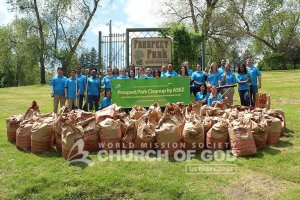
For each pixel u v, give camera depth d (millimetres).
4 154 9211
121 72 14391
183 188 7250
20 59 53062
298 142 9672
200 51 20578
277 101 17359
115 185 7461
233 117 9500
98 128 9047
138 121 9188
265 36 50969
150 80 12953
